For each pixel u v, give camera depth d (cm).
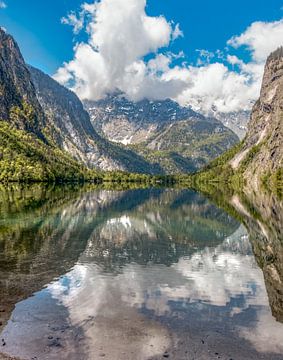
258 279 3750
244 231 6806
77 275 3672
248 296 3200
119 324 2500
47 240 5394
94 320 2555
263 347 2244
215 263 4422
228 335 2392
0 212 8294
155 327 2478
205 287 3441
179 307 2884
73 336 2302
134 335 2345
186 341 2291
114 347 2188
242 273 3978
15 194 14112
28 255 4434
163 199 14500
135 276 3734
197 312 2786
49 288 3216
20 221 7088
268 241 5888
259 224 7681
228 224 7650
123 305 2873
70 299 2953
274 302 3059
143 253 4834
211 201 13525
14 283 3331
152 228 6969
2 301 2873
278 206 11325
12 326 2422
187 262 4431
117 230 6569
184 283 3553
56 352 2106
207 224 7625
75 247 4994
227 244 5612
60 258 4344
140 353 2123
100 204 11400
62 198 12950
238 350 2197
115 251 4875
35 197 12850
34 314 2620
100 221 7550
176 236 6197
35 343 2203
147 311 2767
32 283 3347
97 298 3005
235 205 11788
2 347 2147
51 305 2802
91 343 2222
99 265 4116
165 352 2147
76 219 7644
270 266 4309
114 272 3850
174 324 2539
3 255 4406
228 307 2919
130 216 8631
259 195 16712
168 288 3369
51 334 2322
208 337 2353
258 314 2780
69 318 2572
